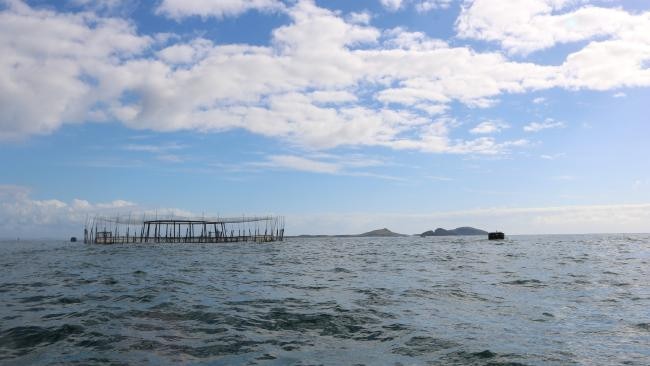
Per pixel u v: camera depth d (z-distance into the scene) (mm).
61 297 17891
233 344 10828
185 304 16141
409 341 11203
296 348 10578
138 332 11867
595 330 12297
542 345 10750
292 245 104938
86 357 9672
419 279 25203
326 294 19109
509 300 17484
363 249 76000
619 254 50281
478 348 10523
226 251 70188
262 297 18156
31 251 73125
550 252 56219
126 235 121688
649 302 16766
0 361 9406
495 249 67688
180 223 124688
